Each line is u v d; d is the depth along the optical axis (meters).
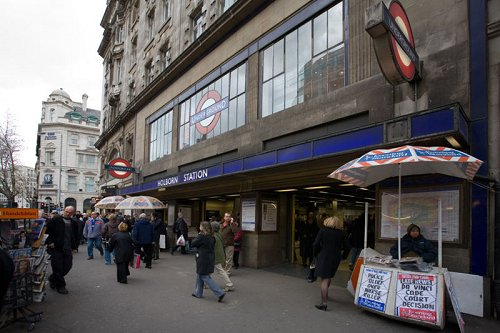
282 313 6.17
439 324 5.15
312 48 10.39
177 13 20.75
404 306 5.53
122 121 28.36
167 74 19.25
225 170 11.27
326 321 5.74
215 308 6.47
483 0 6.65
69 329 5.31
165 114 20.66
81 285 8.35
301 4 10.78
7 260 4.01
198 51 16.28
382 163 5.37
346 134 7.55
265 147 11.56
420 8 7.50
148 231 10.95
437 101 7.03
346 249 6.63
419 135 6.15
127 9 32.22
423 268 5.62
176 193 17.19
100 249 13.50
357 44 8.87
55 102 67.12
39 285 6.72
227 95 14.35
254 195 11.45
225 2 15.87
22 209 6.30
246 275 9.80
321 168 9.09
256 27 12.71
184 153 17.05
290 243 11.88
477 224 6.23
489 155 6.32
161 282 8.74
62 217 7.75
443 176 6.67
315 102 9.71
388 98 7.88
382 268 5.99
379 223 7.68
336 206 15.36
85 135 67.38
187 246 14.62
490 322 5.69
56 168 64.12
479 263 6.14
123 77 31.47
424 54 7.32
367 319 5.84
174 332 5.21
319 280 9.05
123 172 23.83
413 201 7.07
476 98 6.54
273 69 11.87
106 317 5.90
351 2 9.18
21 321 5.58
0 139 33.44
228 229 9.91
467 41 6.75
